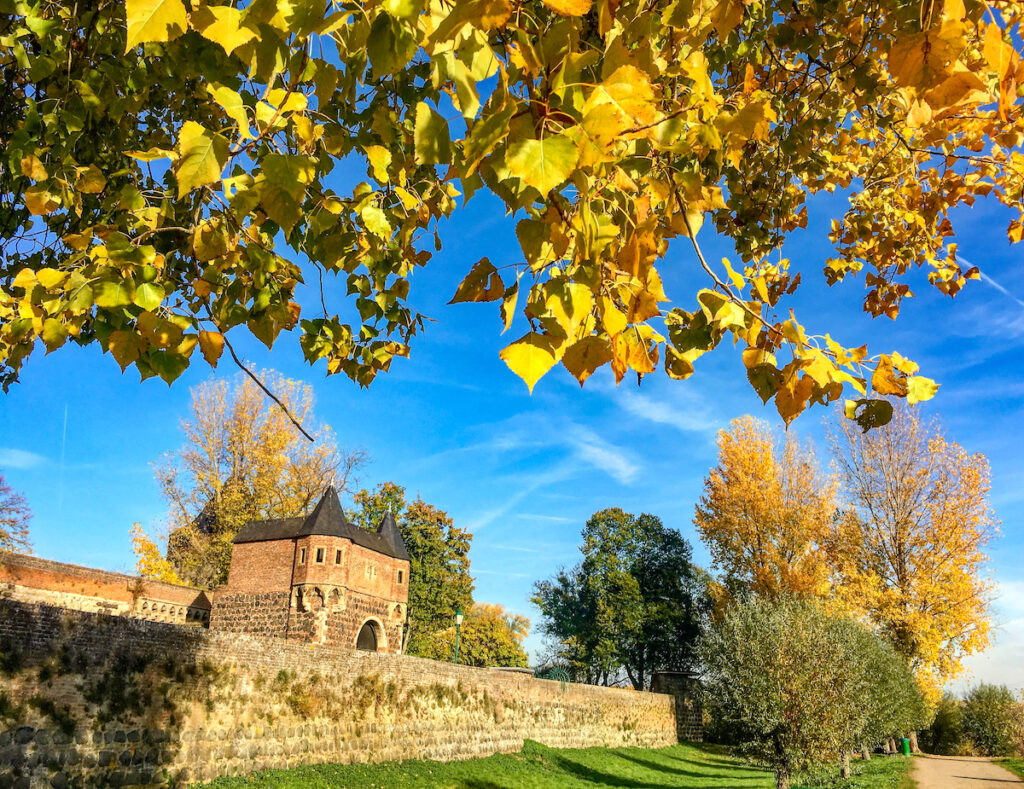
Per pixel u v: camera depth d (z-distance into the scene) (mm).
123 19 3326
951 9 1374
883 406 1808
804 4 3783
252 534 29719
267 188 1699
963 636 27516
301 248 3225
